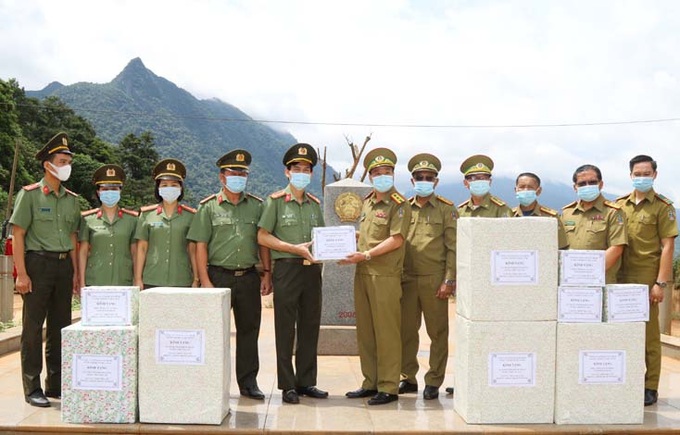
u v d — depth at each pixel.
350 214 6.87
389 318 4.53
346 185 6.93
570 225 5.01
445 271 4.85
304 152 4.71
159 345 3.93
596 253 4.09
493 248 4.03
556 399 4.02
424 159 4.92
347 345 6.62
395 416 4.14
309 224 4.75
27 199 4.43
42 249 4.45
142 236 4.83
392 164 4.60
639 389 4.04
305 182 4.72
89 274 4.79
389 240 4.50
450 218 4.93
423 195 4.93
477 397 3.98
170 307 3.94
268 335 8.30
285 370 4.50
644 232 4.83
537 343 4.02
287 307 4.55
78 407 3.95
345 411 4.26
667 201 4.81
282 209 4.71
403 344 4.96
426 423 3.97
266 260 4.92
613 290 4.06
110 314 4.06
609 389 4.03
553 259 4.05
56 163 4.51
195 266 4.85
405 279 4.94
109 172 4.79
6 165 24.61
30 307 4.41
